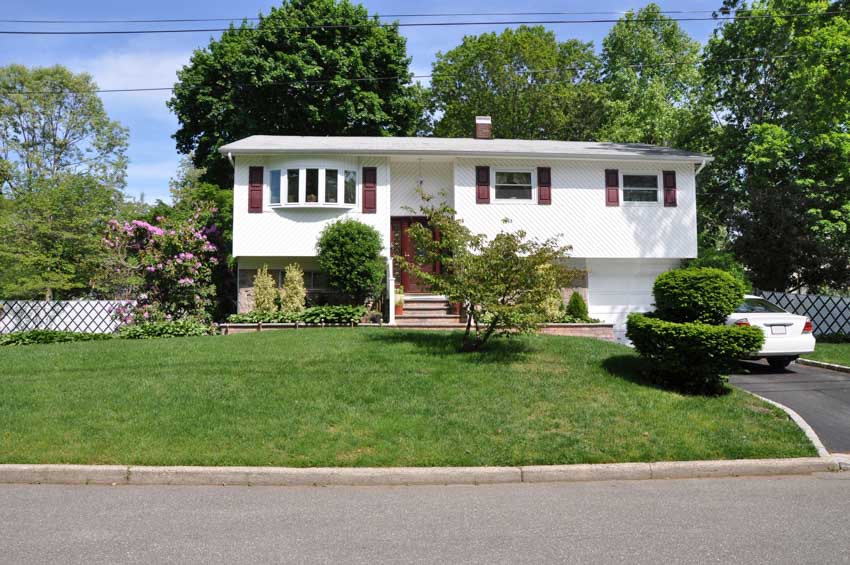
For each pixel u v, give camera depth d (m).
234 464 6.79
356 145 20.02
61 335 16.34
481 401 8.83
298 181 19.05
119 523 5.33
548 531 5.15
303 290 18.50
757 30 22.98
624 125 33.09
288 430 7.68
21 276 20.69
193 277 19.70
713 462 7.06
